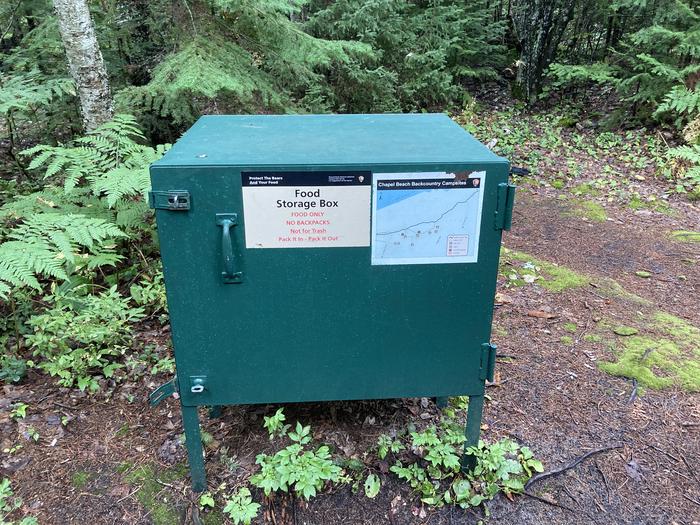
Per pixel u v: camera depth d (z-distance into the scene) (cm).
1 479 233
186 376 204
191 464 221
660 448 254
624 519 220
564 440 257
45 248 278
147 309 352
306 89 652
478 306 203
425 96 830
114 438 256
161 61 542
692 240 489
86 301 311
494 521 219
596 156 684
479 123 796
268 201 182
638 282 418
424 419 265
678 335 342
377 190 184
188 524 216
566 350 327
